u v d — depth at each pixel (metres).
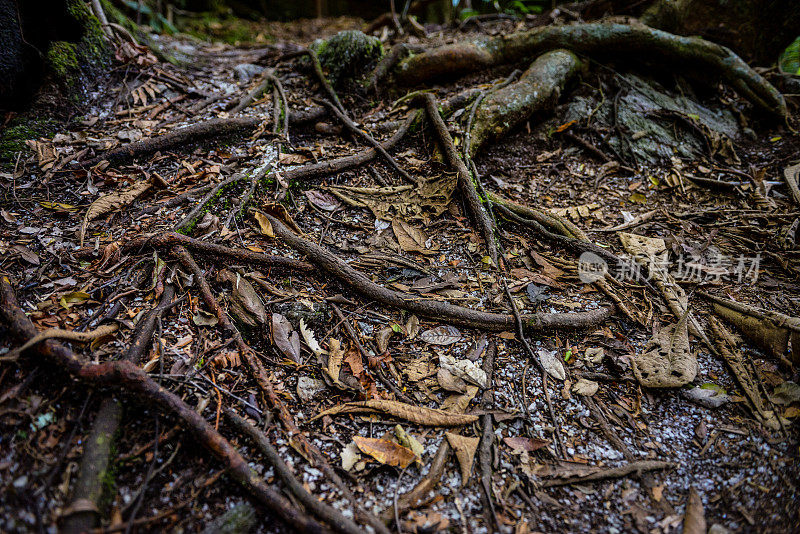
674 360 0.79
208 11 2.30
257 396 0.71
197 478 0.63
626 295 0.87
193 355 0.72
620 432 0.73
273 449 0.65
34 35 1.02
